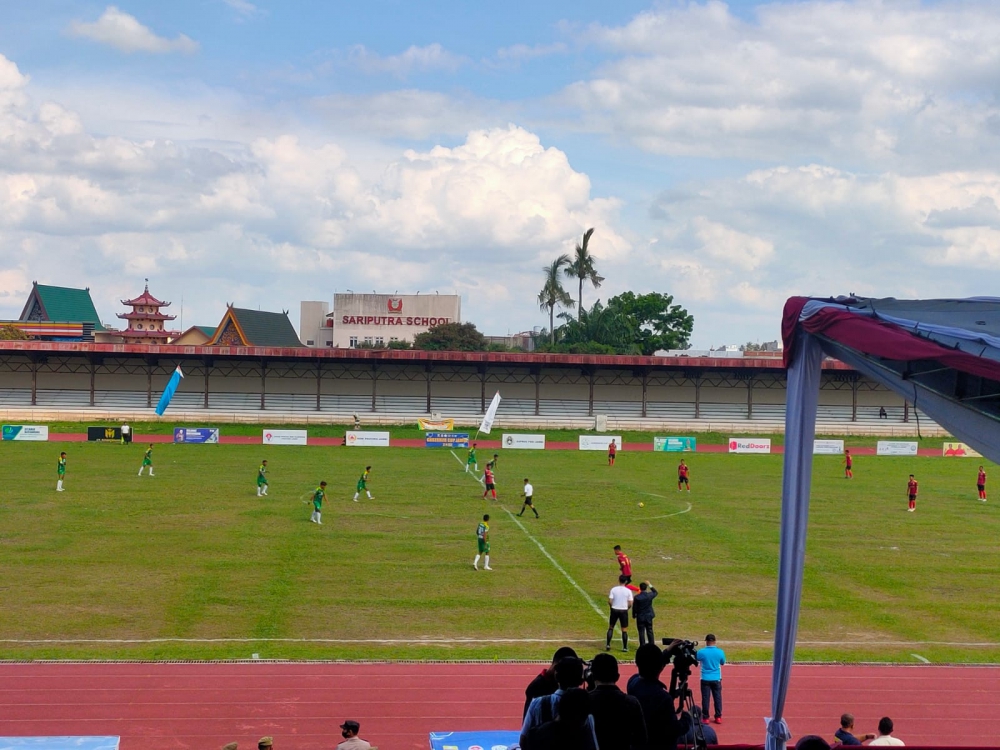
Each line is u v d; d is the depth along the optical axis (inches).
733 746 514.9
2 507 1526.8
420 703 736.3
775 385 3580.2
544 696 335.0
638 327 5187.0
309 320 6407.5
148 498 1651.1
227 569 1147.9
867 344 424.5
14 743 591.2
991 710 757.3
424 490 1844.2
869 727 715.4
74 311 5762.8
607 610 1015.6
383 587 1087.0
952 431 413.1
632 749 340.8
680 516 1605.6
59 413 3080.7
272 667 809.5
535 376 3405.5
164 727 676.1
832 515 1662.2
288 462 2260.1
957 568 1258.6
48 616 936.3
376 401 3444.9
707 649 721.6
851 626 988.6
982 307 465.7
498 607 1017.5
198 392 3410.4
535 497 1790.1
